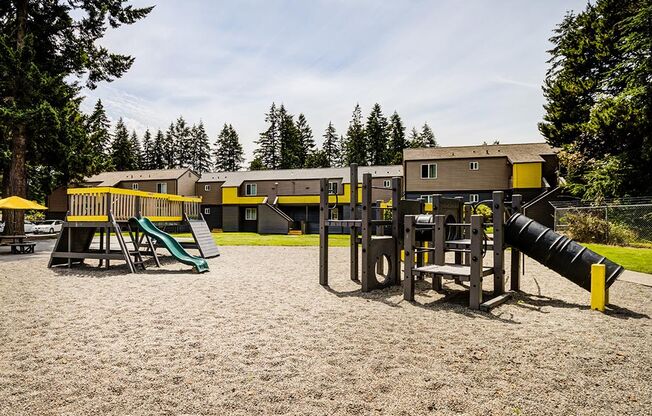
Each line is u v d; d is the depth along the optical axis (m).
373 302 6.39
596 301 5.89
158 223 12.97
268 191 39.50
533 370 3.54
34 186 32.47
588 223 17.59
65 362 3.68
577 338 4.51
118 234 10.16
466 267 6.79
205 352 3.96
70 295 6.86
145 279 8.68
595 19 26.72
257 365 3.62
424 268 6.64
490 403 2.89
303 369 3.53
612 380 3.33
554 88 27.61
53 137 18.58
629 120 19.92
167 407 2.81
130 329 4.76
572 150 24.88
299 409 2.79
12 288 7.55
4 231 19.16
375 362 3.70
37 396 2.98
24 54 17.42
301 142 76.94
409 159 31.20
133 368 3.54
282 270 10.20
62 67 20.17
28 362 3.68
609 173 20.23
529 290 7.59
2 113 16.53
